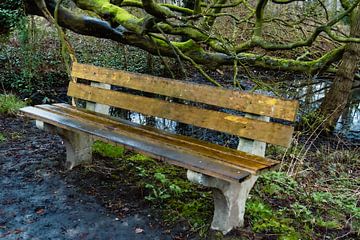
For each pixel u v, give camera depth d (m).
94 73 3.90
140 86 3.50
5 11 6.74
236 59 4.88
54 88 8.35
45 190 3.32
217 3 5.15
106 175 3.57
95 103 3.91
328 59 6.00
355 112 8.30
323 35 7.61
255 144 2.78
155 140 2.92
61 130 3.47
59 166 3.76
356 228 2.93
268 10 8.46
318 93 8.37
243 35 7.69
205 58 5.78
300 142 5.96
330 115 6.09
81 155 3.71
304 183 3.90
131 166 3.78
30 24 7.90
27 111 3.54
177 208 3.02
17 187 3.37
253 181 2.81
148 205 3.08
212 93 3.04
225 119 2.95
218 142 6.03
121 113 7.40
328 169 4.68
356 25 6.21
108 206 3.07
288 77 8.30
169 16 4.16
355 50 6.32
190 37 5.04
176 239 2.65
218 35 5.19
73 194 3.25
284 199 3.33
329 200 3.41
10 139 4.55
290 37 8.24
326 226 2.93
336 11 7.82
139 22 4.62
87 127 3.18
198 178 2.40
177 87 3.26
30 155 4.05
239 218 2.77
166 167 3.79
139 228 2.78
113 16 4.83
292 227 2.83
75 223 2.84
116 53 9.83
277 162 2.55
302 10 7.80
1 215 2.92
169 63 9.84
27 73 7.64
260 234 2.70
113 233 2.72
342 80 6.57
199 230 2.73
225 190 2.57
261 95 2.80
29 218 2.89
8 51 8.58
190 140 2.98
